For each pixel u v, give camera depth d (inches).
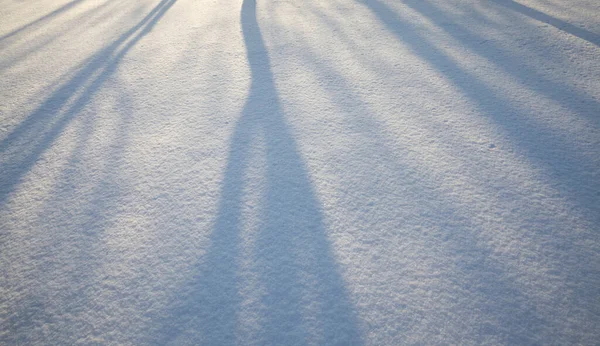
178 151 102.0
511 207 78.2
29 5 282.7
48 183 94.3
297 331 59.6
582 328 57.4
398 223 76.5
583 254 67.8
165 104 125.0
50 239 79.1
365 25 182.1
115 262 73.1
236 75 140.8
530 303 61.0
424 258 69.3
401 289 64.5
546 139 96.0
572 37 150.7
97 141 109.0
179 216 81.9
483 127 102.6
